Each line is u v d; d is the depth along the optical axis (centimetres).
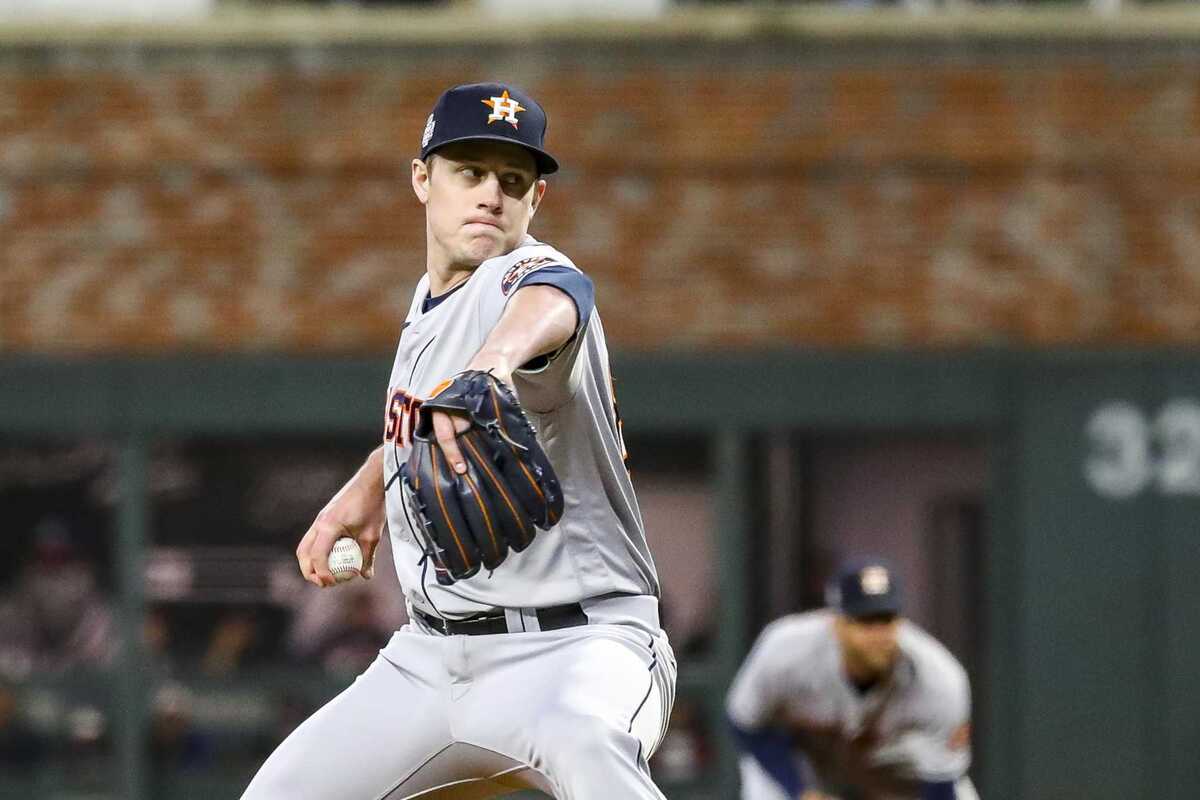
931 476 3784
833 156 3744
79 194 3778
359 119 3772
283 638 3803
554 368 873
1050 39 3734
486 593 988
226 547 3806
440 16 3759
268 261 3759
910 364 3681
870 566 2122
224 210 3772
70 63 3784
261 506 3816
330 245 3759
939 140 3741
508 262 951
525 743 952
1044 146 3731
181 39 3762
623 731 926
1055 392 3675
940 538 3784
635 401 3709
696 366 3706
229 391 3734
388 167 3766
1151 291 3706
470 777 1039
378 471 1090
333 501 1090
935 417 3688
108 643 3816
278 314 3750
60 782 3797
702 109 3756
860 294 3728
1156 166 3728
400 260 3756
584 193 3756
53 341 3756
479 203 956
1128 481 3644
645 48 3753
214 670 3800
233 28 3759
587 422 968
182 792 3797
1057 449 3666
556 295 857
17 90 3784
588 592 988
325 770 1030
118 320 3756
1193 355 3656
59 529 3838
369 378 3728
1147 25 3712
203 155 3775
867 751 2203
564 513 980
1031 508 3659
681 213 3747
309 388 3731
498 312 937
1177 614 3622
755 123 3750
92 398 3744
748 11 3738
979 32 3734
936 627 3781
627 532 1016
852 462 3806
